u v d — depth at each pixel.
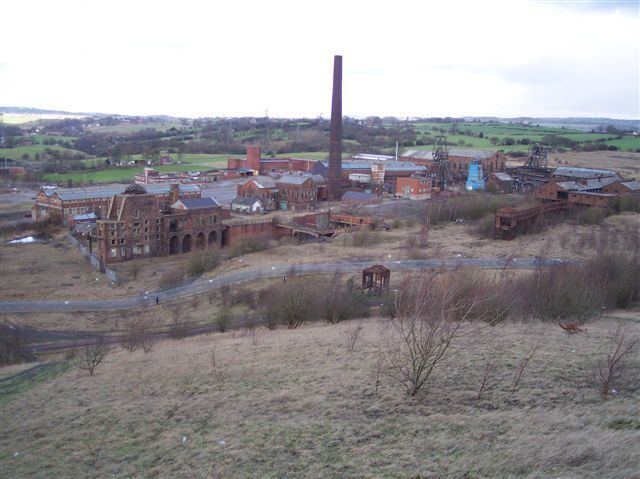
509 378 34.75
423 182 188.88
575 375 34.59
